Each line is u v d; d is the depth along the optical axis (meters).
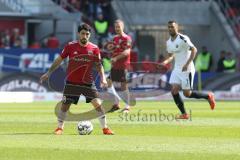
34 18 93.19
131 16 96.12
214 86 81.31
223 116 46.75
